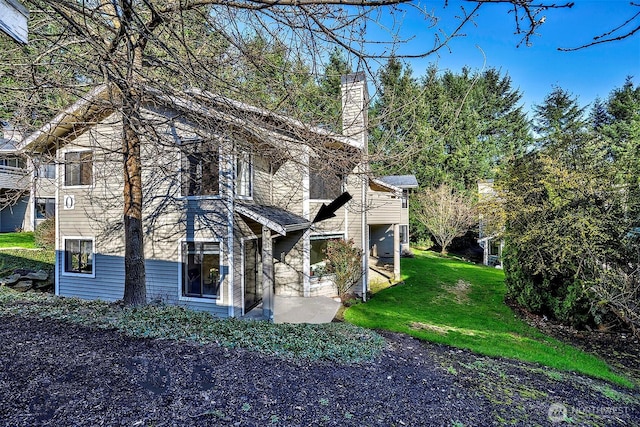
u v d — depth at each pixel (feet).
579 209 29.17
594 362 22.11
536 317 32.14
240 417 10.65
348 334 21.36
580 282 28.32
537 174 32.17
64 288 32.45
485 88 91.04
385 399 13.14
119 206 30.76
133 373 12.59
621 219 27.91
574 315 29.14
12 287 34.65
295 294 35.81
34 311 19.21
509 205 34.06
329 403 12.20
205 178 28.86
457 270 55.72
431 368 17.29
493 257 66.95
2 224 65.41
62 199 32.50
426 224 81.35
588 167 29.89
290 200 35.78
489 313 33.01
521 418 13.00
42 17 13.66
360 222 38.37
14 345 14.11
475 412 13.04
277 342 17.74
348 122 18.63
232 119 14.69
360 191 37.96
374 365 16.58
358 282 37.27
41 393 10.73
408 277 49.24
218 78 12.09
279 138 15.11
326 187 36.40
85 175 31.86
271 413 11.07
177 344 15.78
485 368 18.25
